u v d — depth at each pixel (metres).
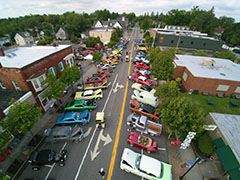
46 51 21.11
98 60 31.39
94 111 17.88
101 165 11.59
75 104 17.17
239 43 59.62
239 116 13.36
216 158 12.03
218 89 20.72
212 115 13.53
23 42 74.69
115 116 17.06
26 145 13.09
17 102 10.93
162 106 13.56
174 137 14.45
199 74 20.69
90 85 22.53
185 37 45.78
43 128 15.09
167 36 46.41
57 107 18.41
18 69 13.87
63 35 74.62
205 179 10.70
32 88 15.65
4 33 78.62
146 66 30.61
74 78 19.03
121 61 36.31
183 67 24.09
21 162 11.51
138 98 19.03
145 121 14.71
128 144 13.53
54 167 11.38
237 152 9.77
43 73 16.83
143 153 12.69
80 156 12.25
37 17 118.00
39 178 10.60
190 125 10.73
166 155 12.62
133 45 55.59
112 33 53.47
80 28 80.81
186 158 12.34
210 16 62.84
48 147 13.03
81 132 13.80
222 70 22.64
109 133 14.64
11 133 12.80
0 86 15.95
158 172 10.02
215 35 68.75
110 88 23.38
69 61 24.80
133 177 10.80
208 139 12.44
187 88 22.27
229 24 83.81
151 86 24.39
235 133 11.41
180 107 11.15
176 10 80.69
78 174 10.91
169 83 15.55
